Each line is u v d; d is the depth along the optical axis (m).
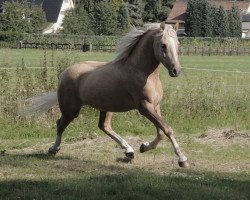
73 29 74.62
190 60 48.59
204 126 15.09
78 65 10.84
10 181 8.77
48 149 11.77
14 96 14.60
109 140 13.00
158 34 9.56
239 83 23.53
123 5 79.62
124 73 10.01
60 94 10.94
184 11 96.75
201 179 9.01
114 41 60.25
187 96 16.16
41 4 84.12
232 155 11.42
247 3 101.69
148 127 14.62
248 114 16.19
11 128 14.04
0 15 68.75
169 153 11.62
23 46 60.25
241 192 8.22
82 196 7.86
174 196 7.82
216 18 83.12
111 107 10.34
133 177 8.89
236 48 61.41
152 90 9.91
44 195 7.88
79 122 14.48
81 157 11.07
